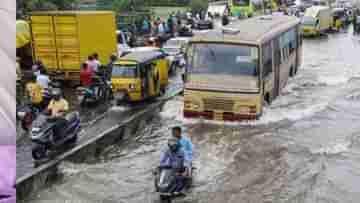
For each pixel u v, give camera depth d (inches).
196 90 560.1
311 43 1362.0
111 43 791.7
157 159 458.9
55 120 434.9
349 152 463.8
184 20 1529.3
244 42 547.8
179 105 645.3
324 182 390.9
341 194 367.6
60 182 402.6
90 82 643.5
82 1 1407.5
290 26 780.0
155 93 652.1
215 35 573.6
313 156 454.3
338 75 871.7
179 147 371.2
